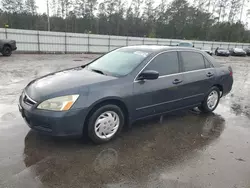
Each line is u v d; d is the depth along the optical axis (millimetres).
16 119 3973
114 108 3281
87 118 3100
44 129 2928
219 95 5074
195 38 56438
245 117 4832
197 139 3646
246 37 59156
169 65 3990
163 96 3830
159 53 3902
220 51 30172
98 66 4043
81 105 2945
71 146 3178
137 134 3705
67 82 3193
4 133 3428
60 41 23094
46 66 11852
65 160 2832
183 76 4141
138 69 3578
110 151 3117
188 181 2551
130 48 4316
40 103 2898
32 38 21312
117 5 56969
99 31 56562
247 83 9422
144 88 3541
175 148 3312
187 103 4352
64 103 2883
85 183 2434
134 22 59062
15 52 20484
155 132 3826
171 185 2471
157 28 59781
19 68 10602
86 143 3287
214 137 3752
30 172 2549
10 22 48031
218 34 57656
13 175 2479
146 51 3967
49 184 2379
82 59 17266
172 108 4102
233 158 3098
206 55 4820
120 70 3646
